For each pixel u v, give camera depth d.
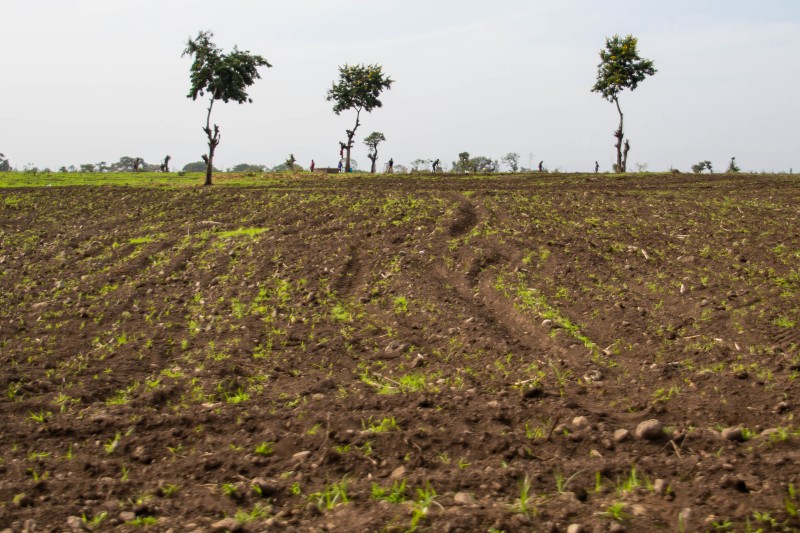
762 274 10.86
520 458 5.00
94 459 5.28
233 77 33.34
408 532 3.83
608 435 5.29
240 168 88.56
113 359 8.16
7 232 19.17
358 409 6.23
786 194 22.05
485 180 33.97
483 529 3.83
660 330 8.48
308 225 17.69
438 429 5.55
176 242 16.30
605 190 25.17
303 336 9.04
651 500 4.13
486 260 12.73
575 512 4.01
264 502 4.45
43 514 4.22
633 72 46.03
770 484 4.19
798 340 7.62
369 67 52.66
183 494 4.63
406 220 17.42
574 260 12.48
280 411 6.23
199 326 9.70
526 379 7.10
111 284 12.65
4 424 5.95
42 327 9.77
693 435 5.19
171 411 6.39
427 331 9.12
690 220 16.47
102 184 34.88
